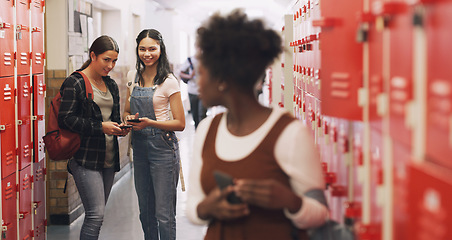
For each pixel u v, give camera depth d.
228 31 1.47
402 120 1.14
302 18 3.65
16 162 3.46
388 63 1.24
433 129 0.96
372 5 1.37
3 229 3.18
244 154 1.49
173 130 3.59
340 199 1.95
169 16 13.16
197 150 1.64
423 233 0.99
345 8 1.61
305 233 1.53
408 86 1.09
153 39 3.59
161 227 3.61
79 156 3.36
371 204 1.48
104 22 7.24
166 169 3.59
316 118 2.74
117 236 4.46
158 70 3.64
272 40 1.51
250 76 1.49
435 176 0.94
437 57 0.94
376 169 1.40
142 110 3.62
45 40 4.84
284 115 1.50
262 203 1.40
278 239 1.47
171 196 3.63
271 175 1.47
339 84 1.66
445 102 0.91
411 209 1.05
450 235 0.88
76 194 5.08
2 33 3.15
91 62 3.46
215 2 14.40
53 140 3.33
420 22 1.02
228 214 1.44
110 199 5.76
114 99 3.59
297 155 1.45
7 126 3.27
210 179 1.54
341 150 1.92
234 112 1.52
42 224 4.08
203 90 1.54
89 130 3.31
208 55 1.49
